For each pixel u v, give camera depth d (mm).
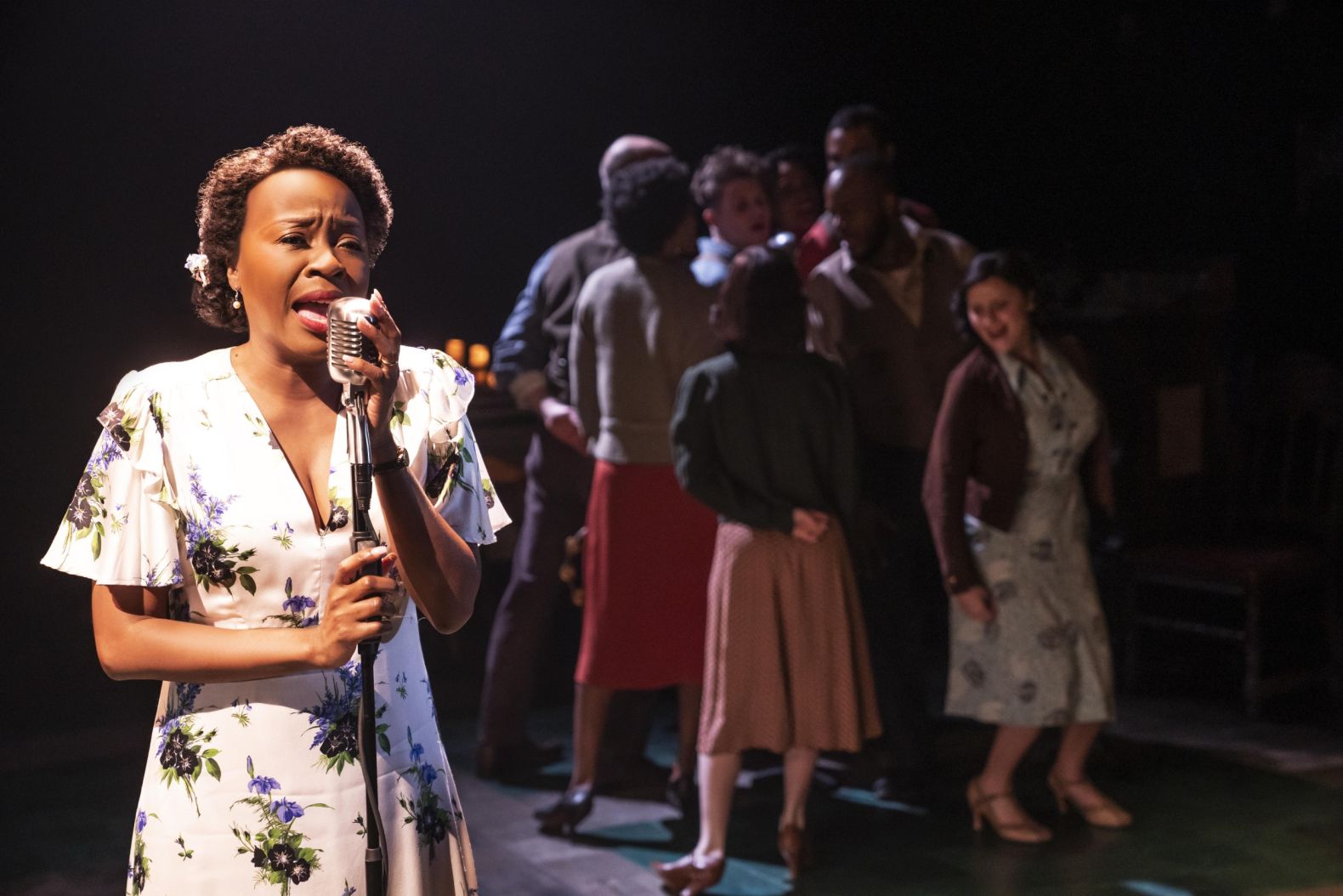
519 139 7426
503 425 5746
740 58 7562
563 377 4637
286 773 1596
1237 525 5969
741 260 3662
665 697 5867
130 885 1633
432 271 7441
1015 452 3924
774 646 3576
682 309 4078
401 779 1659
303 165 1651
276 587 1621
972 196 7562
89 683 5652
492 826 4254
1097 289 5762
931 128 7566
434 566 1617
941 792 4500
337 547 1636
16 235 6625
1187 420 5758
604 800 4500
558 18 7301
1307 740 5000
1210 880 3717
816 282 4594
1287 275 6688
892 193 4453
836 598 3625
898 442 4469
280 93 6895
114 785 4617
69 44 6535
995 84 7422
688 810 4344
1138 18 7039
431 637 6129
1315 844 3977
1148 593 5980
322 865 1594
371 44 7000
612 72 7469
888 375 4465
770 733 3561
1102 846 3998
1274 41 6656
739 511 3572
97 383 6789
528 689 4762
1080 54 7215
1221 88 6836
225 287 1702
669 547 4086
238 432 1636
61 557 1606
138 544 1600
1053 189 7352
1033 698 3953
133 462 1613
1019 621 3971
